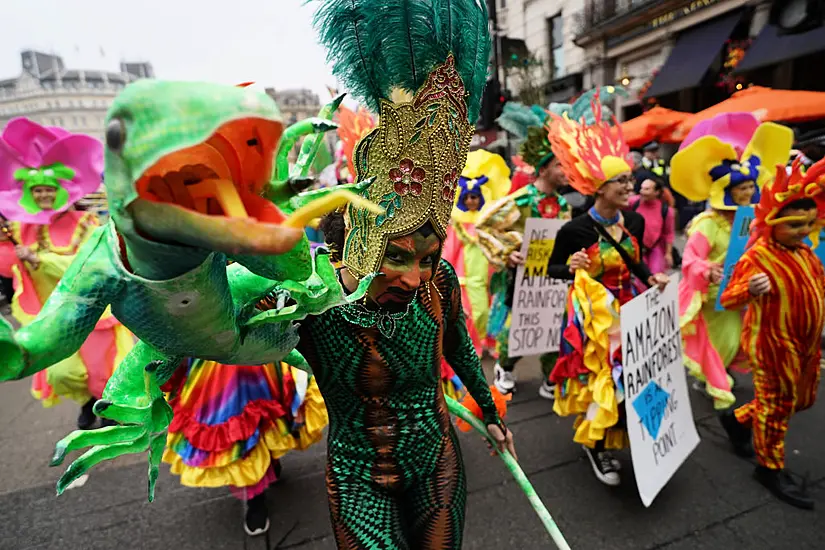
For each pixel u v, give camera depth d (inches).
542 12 666.2
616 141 108.7
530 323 146.4
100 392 135.9
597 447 108.3
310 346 53.6
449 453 59.0
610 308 101.1
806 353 94.1
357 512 54.0
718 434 126.1
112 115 22.4
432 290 56.2
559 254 112.0
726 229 125.6
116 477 122.1
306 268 31.2
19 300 132.2
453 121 46.8
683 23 491.2
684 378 108.7
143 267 27.1
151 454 33.1
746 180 117.3
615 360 100.1
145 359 34.0
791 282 91.6
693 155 122.6
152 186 23.9
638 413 93.4
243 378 90.7
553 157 147.1
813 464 111.3
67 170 133.0
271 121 23.1
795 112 303.0
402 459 55.2
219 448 87.4
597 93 120.3
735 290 96.1
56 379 133.3
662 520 97.0
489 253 149.2
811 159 146.8
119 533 101.9
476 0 48.4
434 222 46.8
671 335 104.6
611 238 103.2
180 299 28.5
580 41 609.9
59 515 108.6
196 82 22.8
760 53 399.9
